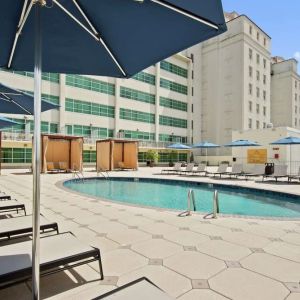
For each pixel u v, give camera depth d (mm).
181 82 43156
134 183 17047
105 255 3914
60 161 24203
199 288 2977
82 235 4871
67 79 29969
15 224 4051
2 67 3527
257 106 44594
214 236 4836
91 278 3201
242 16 41031
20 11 2504
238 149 24781
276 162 21828
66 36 2902
